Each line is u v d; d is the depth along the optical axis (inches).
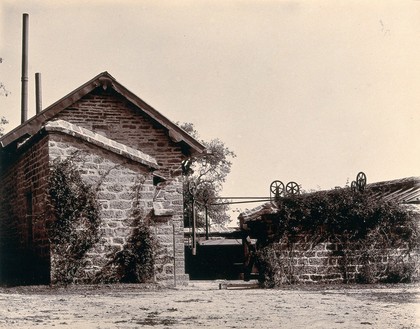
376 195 824.9
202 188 1886.1
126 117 878.4
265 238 740.0
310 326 406.0
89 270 706.8
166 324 414.3
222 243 1325.0
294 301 554.9
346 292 644.7
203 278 1307.8
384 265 748.0
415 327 402.3
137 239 725.3
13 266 832.3
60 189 707.4
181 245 859.4
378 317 446.6
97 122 870.4
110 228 719.1
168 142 885.2
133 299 572.1
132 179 731.4
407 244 755.4
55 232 701.3
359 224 746.2
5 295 597.0
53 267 696.4
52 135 713.6
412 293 625.6
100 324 414.0
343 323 418.6
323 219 740.0
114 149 725.9
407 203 767.1
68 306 512.1
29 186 789.9
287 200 742.5
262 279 737.0
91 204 713.6
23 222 815.7
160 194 872.9
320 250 738.8
